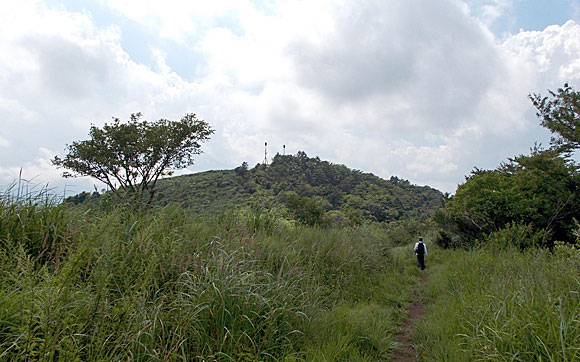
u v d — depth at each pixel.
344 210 71.31
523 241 10.67
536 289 4.27
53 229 4.25
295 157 118.88
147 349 3.00
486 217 15.79
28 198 4.61
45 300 2.63
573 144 14.84
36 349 2.58
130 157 20.77
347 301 6.65
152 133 21.41
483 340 3.82
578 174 13.25
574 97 14.09
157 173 22.44
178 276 4.24
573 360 2.94
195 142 23.28
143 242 4.34
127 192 6.05
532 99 15.06
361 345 4.69
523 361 3.25
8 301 2.77
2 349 2.53
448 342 4.40
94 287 3.28
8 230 3.96
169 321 3.50
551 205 13.48
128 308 3.16
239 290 4.08
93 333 2.87
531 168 14.72
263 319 4.11
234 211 8.30
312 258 7.63
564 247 6.47
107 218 4.51
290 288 5.00
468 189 16.75
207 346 3.49
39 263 3.78
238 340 3.61
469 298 5.62
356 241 10.65
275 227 8.99
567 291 4.13
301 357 3.87
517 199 14.56
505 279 5.39
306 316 4.52
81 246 3.56
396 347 4.85
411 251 19.09
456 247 16.80
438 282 8.81
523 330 3.47
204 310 3.74
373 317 5.61
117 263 3.82
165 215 5.86
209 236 5.92
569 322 3.25
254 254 5.76
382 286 8.59
